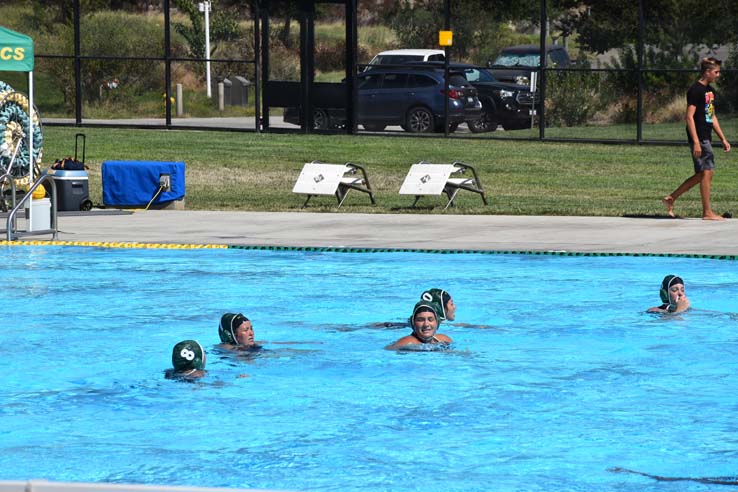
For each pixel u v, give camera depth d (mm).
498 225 25531
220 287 19375
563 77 41906
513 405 12555
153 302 18234
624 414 12180
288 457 10711
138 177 29031
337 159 37781
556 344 15531
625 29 40750
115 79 53656
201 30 57000
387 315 17250
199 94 56312
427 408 12453
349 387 13375
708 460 10570
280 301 18250
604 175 34500
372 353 15055
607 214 27219
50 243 23516
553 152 38719
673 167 35750
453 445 11055
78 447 11070
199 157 38188
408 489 9805
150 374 14016
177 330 16375
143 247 23219
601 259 21484
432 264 21281
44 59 52906
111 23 54906
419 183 28281
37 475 10258
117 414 12273
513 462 10516
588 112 41625
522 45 43219
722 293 18578
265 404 12648
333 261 21703
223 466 10469
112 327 16547
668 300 17406
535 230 24656
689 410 12352
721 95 39281
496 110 43125
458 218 26875
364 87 43938
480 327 16469
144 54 54406
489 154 38375
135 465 10516
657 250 21797
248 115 53812
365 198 31000
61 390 13297
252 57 57594
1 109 28453
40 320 17000
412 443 11133
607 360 14664
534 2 41906
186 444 11148
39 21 56000
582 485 9891
